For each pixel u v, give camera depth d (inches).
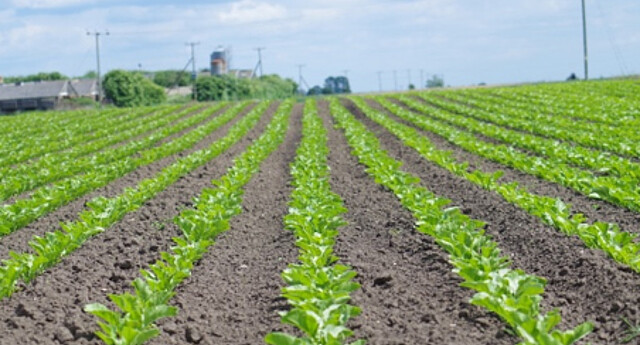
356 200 616.1
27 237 516.7
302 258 390.9
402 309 342.0
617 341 289.7
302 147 941.2
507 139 962.1
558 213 457.7
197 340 322.7
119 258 450.3
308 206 520.1
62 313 346.6
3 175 848.9
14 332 321.4
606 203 545.3
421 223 452.4
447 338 301.1
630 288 334.0
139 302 319.6
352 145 987.9
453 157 854.5
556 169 657.6
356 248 460.8
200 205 530.3
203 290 391.5
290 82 5447.8
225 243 489.4
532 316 303.6
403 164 835.4
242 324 344.2
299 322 283.9
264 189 715.4
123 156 978.7
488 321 317.1
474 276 337.7
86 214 510.6
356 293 365.4
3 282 369.1
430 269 402.3
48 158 952.9
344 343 303.0
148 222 546.6
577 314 324.8
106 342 289.7
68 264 426.9
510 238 456.4
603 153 742.5
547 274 382.3
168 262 398.3
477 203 563.5
